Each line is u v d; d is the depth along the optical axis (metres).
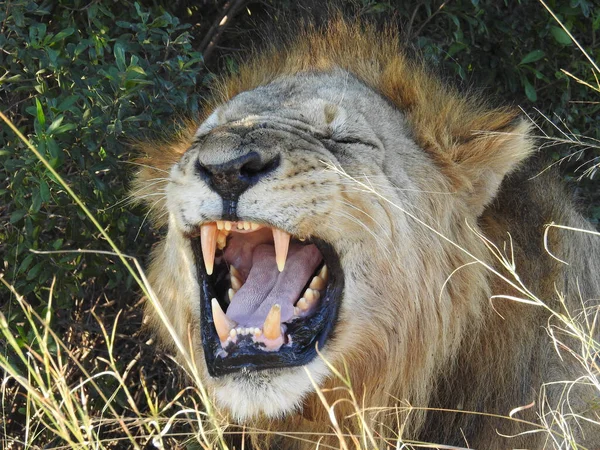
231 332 3.99
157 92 5.61
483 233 4.52
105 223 5.50
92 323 6.08
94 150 5.20
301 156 4.00
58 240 5.29
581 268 4.70
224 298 4.54
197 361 4.49
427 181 4.39
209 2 6.86
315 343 4.16
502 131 4.57
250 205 3.94
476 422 4.41
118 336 6.00
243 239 4.50
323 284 4.25
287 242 4.03
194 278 4.43
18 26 5.34
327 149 4.16
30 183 5.18
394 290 4.20
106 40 5.54
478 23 6.37
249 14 6.73
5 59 5.64
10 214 5.54
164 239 5.00
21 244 5.24
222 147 3.89
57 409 3.46
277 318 3.91
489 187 4.48
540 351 4.43
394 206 4.19
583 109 6.55
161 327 4.89
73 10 5.91
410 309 4.24
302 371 4.07
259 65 5.13
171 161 4.87
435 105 4.67
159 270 4.87
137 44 5.68
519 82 6.67
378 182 4.18
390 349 4.25
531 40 6.50
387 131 4.44
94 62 5.46
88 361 5.93
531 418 4.35
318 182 4.00
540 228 4.56
